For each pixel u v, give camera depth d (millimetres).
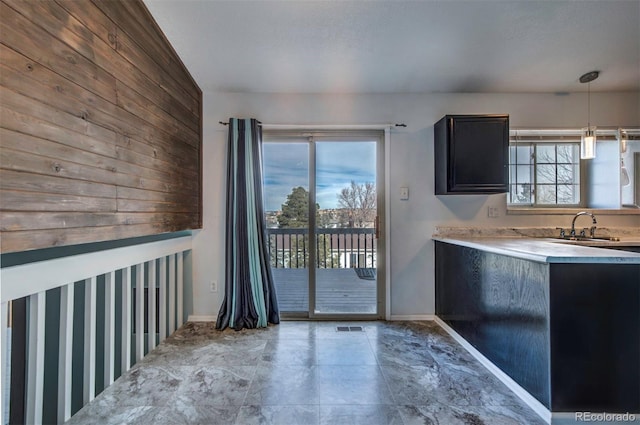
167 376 2055
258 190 2984
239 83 2980
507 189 2795
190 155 2891
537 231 3092
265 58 2658
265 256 2998
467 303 2463
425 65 2742
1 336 1317
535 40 2455
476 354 2309
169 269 2807
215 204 3123
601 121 3148
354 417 1635
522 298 1800
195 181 2996
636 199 3137
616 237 2965
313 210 3178
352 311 3189
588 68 2777
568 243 2414
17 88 1280
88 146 1657
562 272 1589
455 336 2672
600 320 1584
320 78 2916
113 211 1849
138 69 2096
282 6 2168
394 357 2312
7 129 1243
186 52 2584
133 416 1658
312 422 1600
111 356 1998
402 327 2930
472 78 2916
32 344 1529
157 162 2334
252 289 2945
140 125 2119
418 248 3150
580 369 1575
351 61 2689
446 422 1593
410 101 3146
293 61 2691
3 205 1231
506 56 2633
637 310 1589
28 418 1528
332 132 3158
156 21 2271
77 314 2291
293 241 3211
